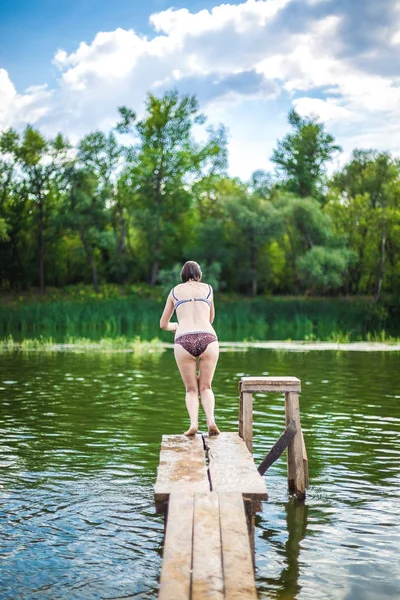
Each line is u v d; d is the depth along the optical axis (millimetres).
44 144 60125
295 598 4828
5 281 60750
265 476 8016
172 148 62469
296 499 7082
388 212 53250
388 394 13961
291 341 28594
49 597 4836
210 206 68062
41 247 59750
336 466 8398
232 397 13672
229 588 3504
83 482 7641
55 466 8305
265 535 6047
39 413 11711
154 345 26172
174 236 64438
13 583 5055
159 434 10086
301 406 12555
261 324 40406
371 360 20578
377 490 7414
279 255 61312
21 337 30344
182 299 7031
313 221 53594
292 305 43906
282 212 54250
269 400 13352
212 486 4965
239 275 58031
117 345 25875
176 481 5059
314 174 67750
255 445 9398
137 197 64750
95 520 6418
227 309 43531
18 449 9141
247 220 54562
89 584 5047
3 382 15617
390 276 52656
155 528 6219
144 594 4902
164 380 16016
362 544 5855
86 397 13461
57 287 64250
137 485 7531
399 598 4848
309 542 5887
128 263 61969
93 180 60000
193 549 3910
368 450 9195
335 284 52281
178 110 62406
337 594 4902
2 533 6066
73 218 58469
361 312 41469
